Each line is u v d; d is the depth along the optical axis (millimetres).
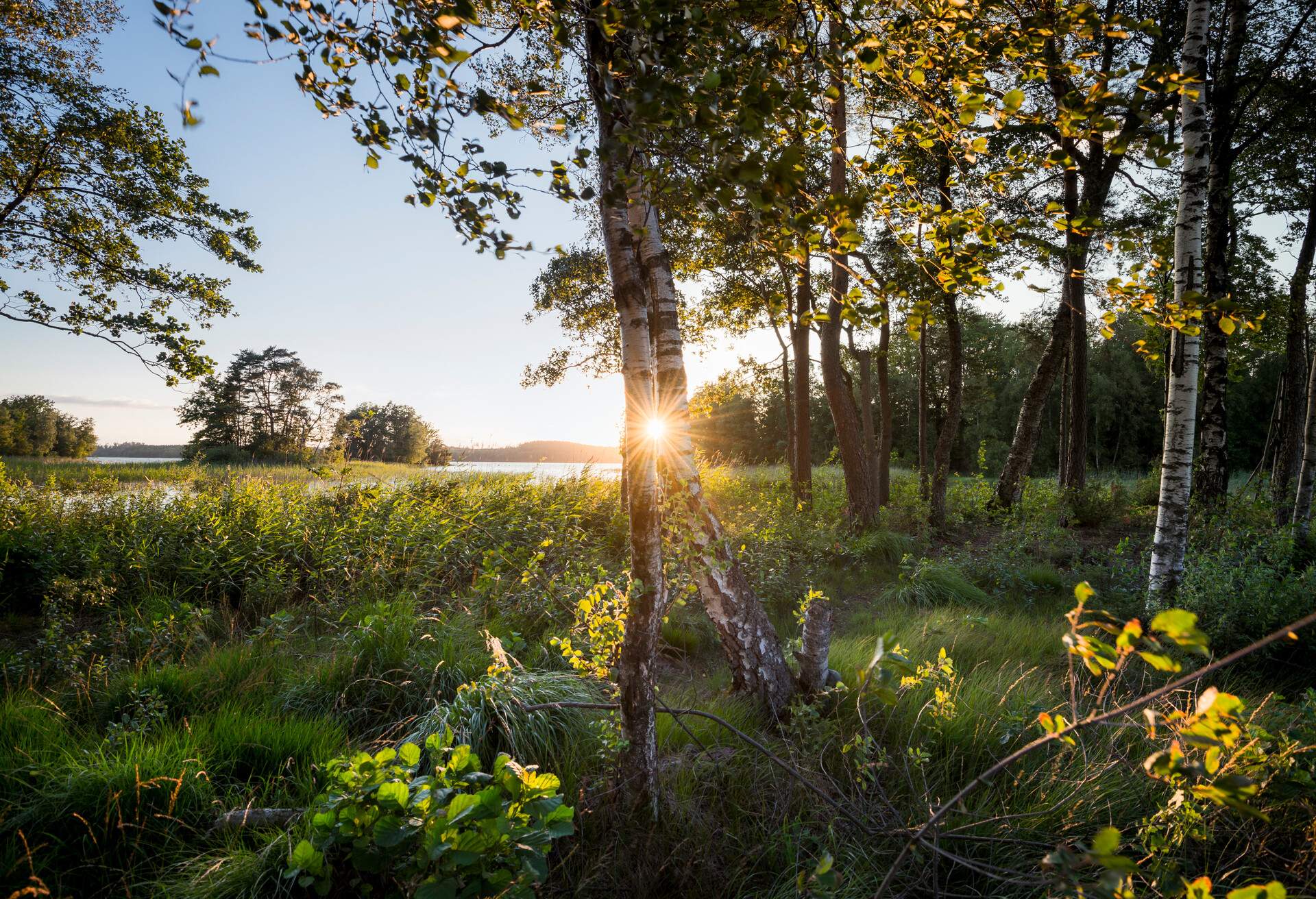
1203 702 1207
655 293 3902
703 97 1593
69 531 7195
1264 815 1187
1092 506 12406
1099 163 10648
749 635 4094
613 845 2826
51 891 2496
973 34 2318
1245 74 11062
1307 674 4836
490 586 5918
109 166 11969
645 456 2975
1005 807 2963
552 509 8625
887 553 9266
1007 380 34562
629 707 2975
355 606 6027
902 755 3438
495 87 5992
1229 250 13445
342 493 8680
